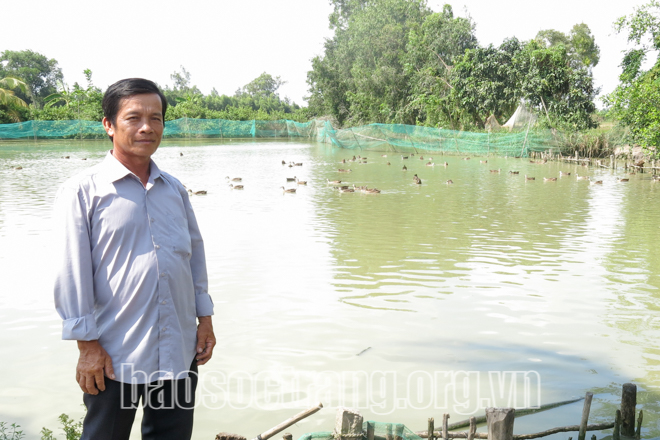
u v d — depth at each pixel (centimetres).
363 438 327
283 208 1448
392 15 5406
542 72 3625
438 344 573
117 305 262
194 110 6594
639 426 406
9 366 520
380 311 667
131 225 262
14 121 4988
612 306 689
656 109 2166
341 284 771
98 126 4978
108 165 268
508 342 579
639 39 2719
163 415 278
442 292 740
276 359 535
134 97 267
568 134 3384
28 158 3158
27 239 1030
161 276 266
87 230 258
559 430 403
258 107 9669
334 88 5991
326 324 623
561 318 648
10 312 658
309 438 327
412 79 4744
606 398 466
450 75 4350
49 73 7812
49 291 733
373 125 4394
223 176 2305
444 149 3931
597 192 1809
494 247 1000
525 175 2367
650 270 851
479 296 724
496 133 3638
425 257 924
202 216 1318
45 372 509
